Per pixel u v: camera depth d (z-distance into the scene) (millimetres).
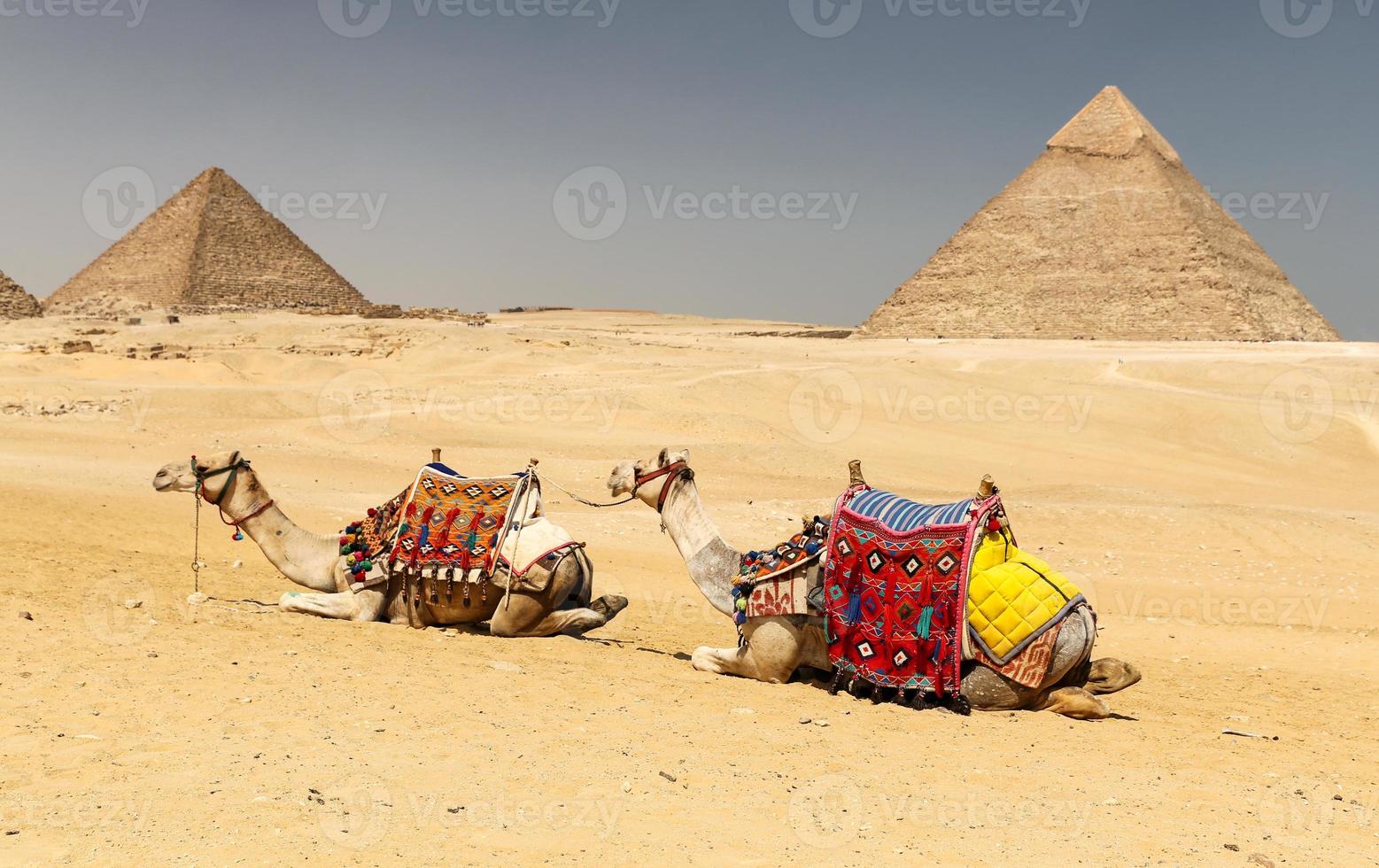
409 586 11008
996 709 9000
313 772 6383
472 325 115938
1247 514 27031
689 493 10031
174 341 90750
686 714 8242
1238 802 7016
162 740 6777
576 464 34312
